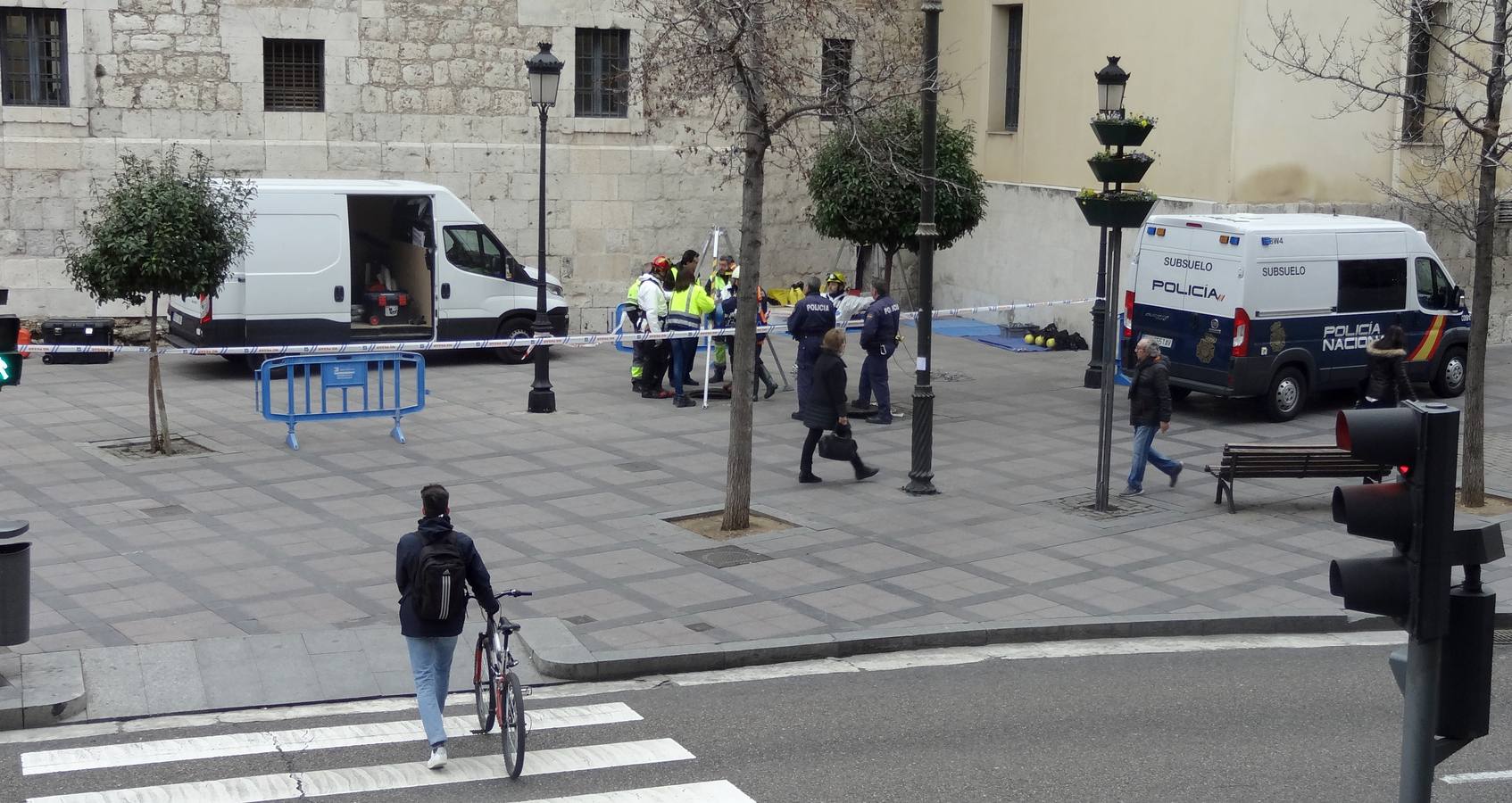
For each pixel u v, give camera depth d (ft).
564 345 80.12
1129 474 52.34
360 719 31.37
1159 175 77.61
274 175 76.33
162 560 41.42
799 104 51.26
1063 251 83.41
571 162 82.74
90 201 72.33
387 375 70.08
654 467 53.57
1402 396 58.23
